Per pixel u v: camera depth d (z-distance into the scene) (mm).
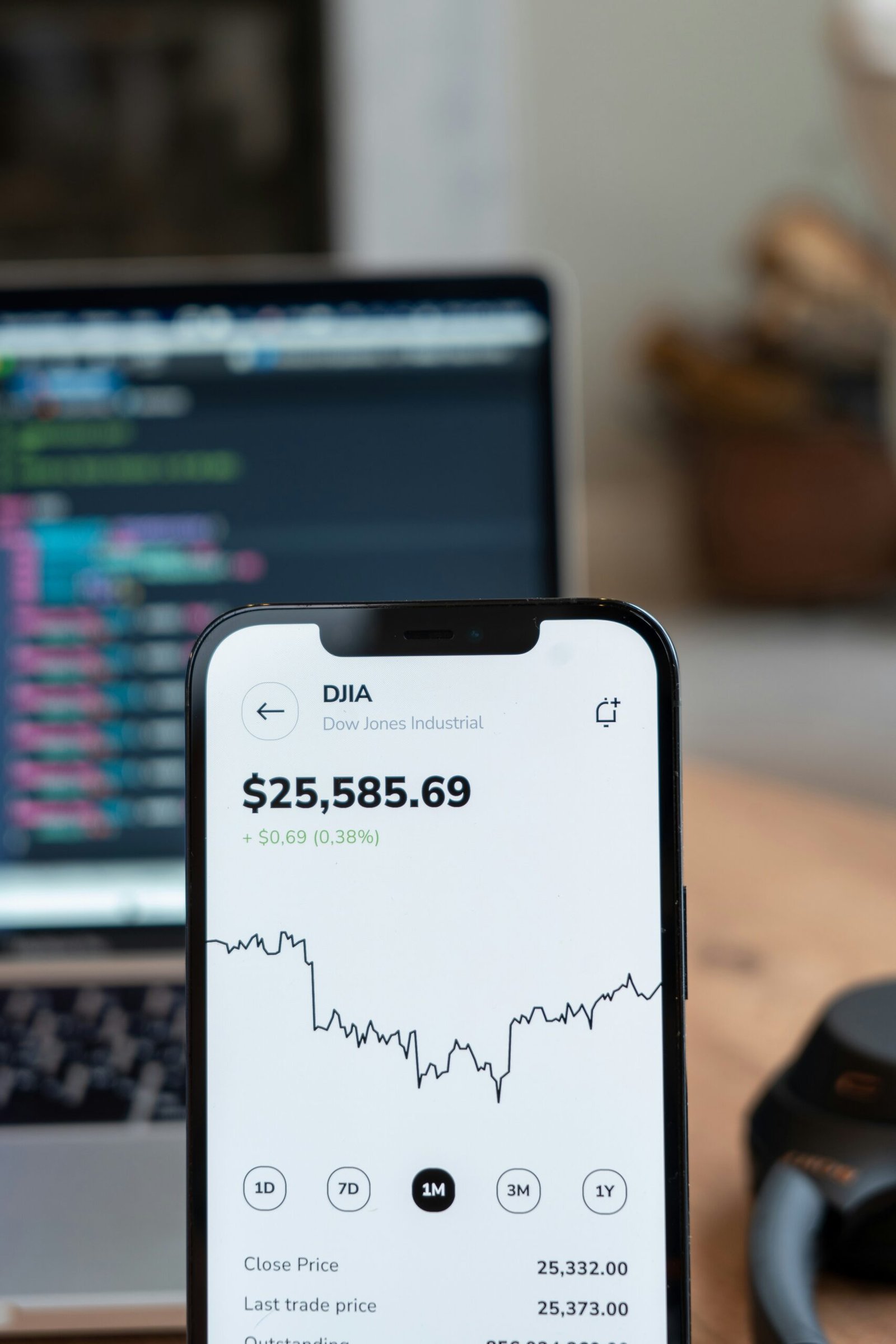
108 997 477
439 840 310
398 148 1979
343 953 305
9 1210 343
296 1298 293
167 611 562
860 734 2100
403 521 565
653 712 312
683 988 302
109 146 2107
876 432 3479
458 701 316
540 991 303
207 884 309
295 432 563
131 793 553
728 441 3496
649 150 3643
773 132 3672
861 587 3529
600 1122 297
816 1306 297
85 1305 305
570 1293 291
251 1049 302
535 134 3584
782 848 649
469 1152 297
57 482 560
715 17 3590
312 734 314
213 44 2068
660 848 308
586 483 3797
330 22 1961
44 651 558
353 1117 299
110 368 557
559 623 315
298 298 556
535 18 3525
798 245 3332
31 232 2131
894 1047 316
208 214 2113
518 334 560
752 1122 336
